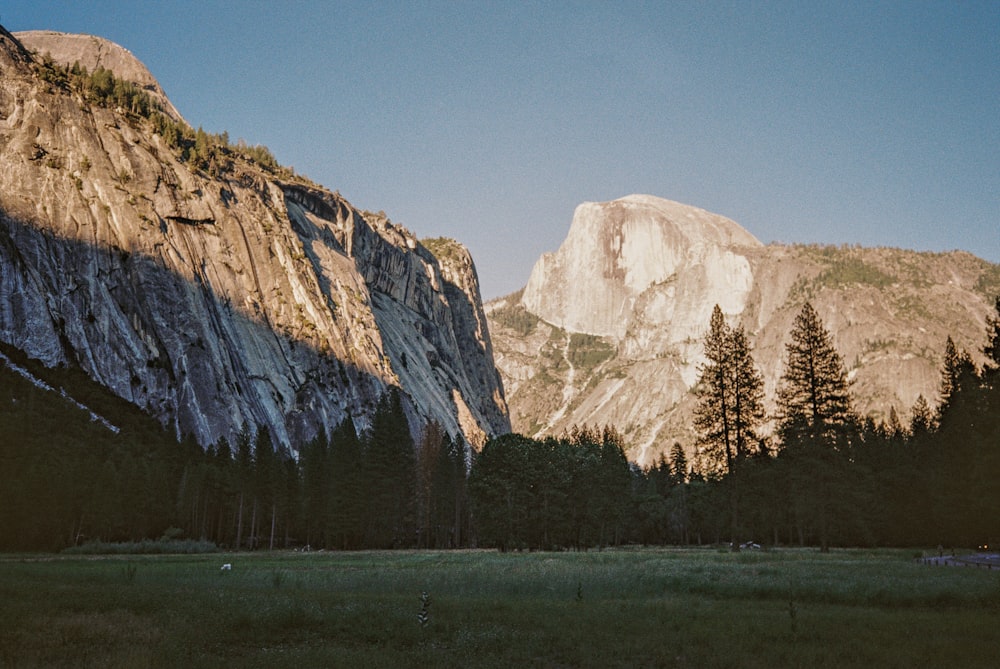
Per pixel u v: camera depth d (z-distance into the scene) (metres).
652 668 19.00
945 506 93.19
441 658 20.02
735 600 31.72
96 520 97.44
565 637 22.58
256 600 29.88
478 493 99.25
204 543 99.94
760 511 99.69
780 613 26.98
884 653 19.53
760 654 19.98
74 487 93.75
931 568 42.16
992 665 18.36
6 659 18.38
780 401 81.75
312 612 26.59
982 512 87.00
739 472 75.44
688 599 32.09
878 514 96.88
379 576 42.03
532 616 26.69
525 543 97.56
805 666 18.45
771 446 96.12
